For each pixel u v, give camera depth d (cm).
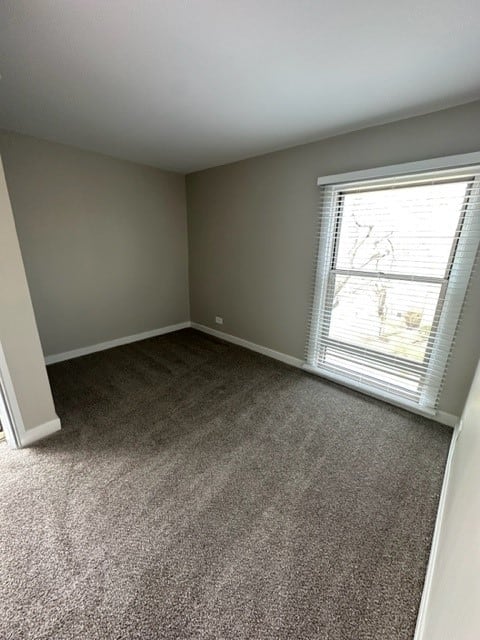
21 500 145
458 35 114
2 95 170
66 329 307
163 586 110
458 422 202
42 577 112
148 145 260
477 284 181
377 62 134
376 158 208
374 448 186
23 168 248
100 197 302
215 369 294
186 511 141
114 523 134
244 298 339
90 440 189
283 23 110
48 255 279
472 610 46
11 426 175
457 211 182
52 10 103
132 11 104
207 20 108
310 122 203
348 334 253
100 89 161
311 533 132
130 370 290
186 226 391
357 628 99
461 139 173
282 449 185
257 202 296
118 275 337
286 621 101
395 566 118
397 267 214
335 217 239
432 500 149
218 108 184
